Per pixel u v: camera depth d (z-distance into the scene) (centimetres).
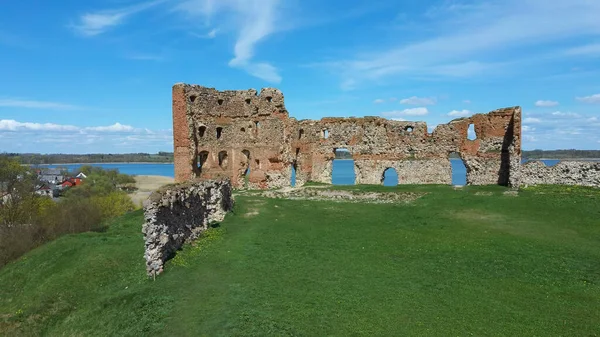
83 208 4181
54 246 2692
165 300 1483
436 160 4050
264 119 4366
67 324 1611
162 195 1822
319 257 1855
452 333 1172
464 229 2256
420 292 1452
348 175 13325
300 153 4450
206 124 4197
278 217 2734
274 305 1363
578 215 2462
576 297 1391
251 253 1927
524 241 1988
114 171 11375
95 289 1905
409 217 2616
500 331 1178
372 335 1166
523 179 3584
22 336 1623
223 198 2759
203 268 1766
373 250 1944
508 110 3706
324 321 1248
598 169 3312
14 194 4694
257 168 4378
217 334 1202
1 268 2808
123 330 1384
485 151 3831
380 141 4225
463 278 1572
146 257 1727
